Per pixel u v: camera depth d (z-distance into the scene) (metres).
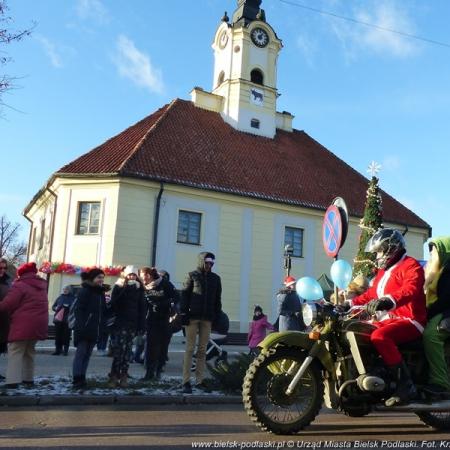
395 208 31.00
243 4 32.16
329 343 5.66
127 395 7.71
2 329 8.62
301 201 26.70
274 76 31.47
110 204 22.73
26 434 5.46
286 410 5.86
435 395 5.57
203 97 29.92
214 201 24.69
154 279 9.55
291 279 11.37
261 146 29.66
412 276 5.57
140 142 24.64
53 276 22.80
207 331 8.58
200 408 7.45
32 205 30.31
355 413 5.55
